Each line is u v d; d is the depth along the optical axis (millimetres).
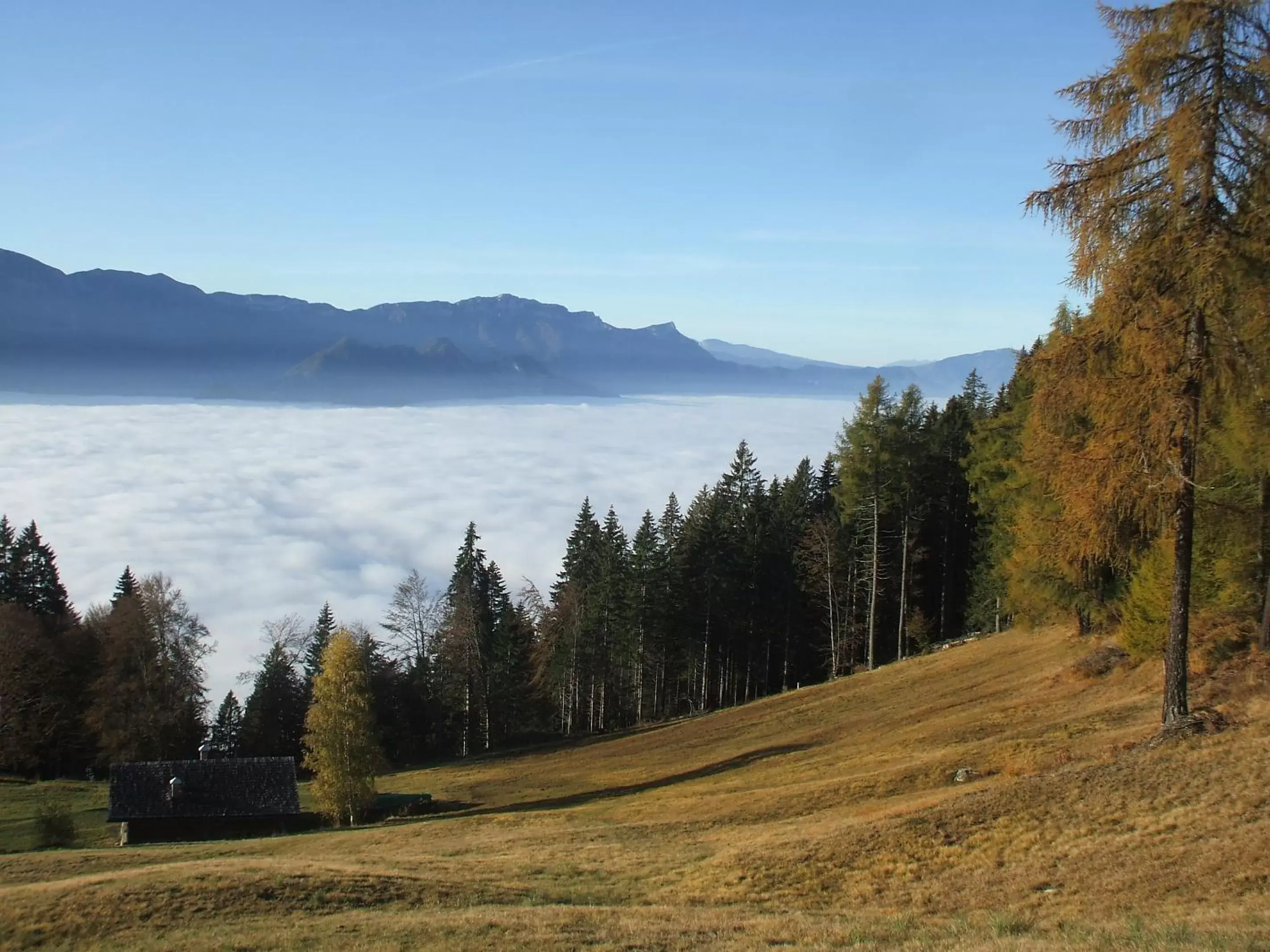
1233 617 22953
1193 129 13703
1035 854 13977
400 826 31188
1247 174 14031
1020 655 37469
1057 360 15617
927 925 11938
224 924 14023
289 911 14797
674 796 29734
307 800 42781
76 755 58312
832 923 12414
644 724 55688
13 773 56156
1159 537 21641
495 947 11844
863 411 45219
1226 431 17094
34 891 15953
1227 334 14273
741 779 30859
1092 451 15500
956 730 27688
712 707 62562
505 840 23734
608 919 13445
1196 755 15367
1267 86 13586
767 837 18734
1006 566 32406
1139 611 24625
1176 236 14164
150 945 12953
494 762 50375
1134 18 14141
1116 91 14508
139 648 52750
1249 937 9203
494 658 62688
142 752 52312
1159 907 11328
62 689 57281
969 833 15461
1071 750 19922
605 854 19938
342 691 36719
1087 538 16391
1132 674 26562
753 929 12344
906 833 16078
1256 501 20969
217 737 64125
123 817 36125
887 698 38656
